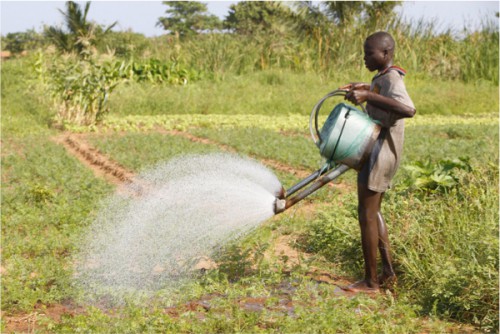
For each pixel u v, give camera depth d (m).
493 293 4.81
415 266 5.59
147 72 27.03
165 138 14.99
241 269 6.00
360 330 4.57
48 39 32.56
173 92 23.92
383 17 28.77
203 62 29.95
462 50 28.84
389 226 6.36
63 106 18.83
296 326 4.51
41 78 24.20
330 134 5.30
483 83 27.25
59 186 10.16
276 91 25.06
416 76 27.91
